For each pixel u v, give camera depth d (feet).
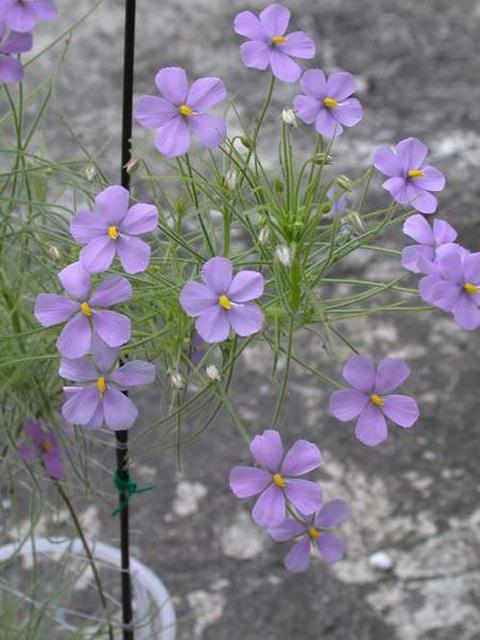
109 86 3.09
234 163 1.06
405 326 2.56
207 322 0.96
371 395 1.01
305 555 1.06
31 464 1.42
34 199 1.38
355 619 2.01
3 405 1.28
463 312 0.97
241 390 2.40
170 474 2.23
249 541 2.12
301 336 2.50
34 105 2.96
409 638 1.98
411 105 3.12
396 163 1.06
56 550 1.70
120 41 3.26
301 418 2.35
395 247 2.71
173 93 1.03
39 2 1.07
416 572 2.08
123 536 1.45
